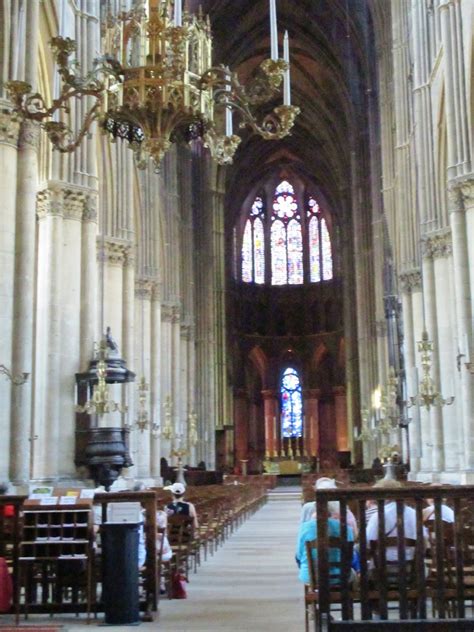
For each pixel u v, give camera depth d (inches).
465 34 921.5
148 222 1439.5
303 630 367.9
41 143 909.2
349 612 316.2
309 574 348.5
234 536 943.0
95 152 946.1
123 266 1182.9
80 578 424.8
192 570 619.2
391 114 1638.8
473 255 911.7
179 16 422.9
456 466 1103.6
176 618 402.9
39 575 499.8
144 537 431.2
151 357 1434.5
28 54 682.8
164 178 1676.9
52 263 897.5
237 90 435.5
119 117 426.0
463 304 917.2
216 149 451.5
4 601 381.1
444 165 1127.6
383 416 1520.7
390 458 1242.6
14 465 637.9
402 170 1412.4
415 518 343.6
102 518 405.4
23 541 410.3
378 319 1850.4
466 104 930.1
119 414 1144.8
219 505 836.0
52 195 904.3
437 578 320.2
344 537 317.7
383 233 1753.2
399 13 1435.8
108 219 1171.9
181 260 1942.7
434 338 1152.2
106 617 389.1
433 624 280.1
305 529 375.6
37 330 898.1
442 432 1137.4
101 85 421.7
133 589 392.5
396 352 1534.2
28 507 410.6
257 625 381.7
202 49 433.1
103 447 868.0
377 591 335.0
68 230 912.9
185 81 409.1
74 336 903.7
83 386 884.6
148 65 404.5
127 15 419.5
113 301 1165.7
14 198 662.5
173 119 417.1
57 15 842.8
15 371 652.1
